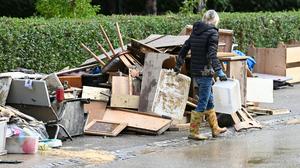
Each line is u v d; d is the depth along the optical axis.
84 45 17.03
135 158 11.57
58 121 12.78
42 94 12.59
